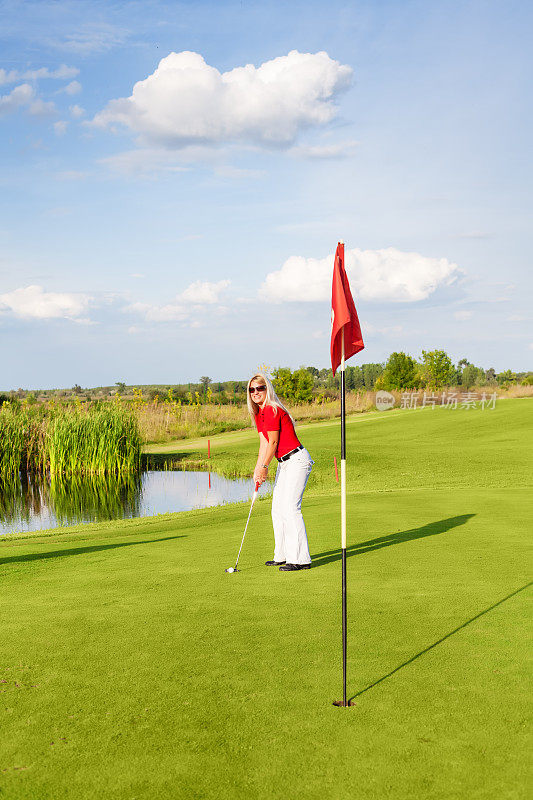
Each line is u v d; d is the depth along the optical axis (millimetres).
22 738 2785
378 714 2902
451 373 47562
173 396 41719
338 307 3195
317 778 2424
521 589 4801
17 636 4086
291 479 5855
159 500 16812
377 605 4500
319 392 45594
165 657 3648
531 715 2857
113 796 2352
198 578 5512
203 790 2371
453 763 2496
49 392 81938
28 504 16844
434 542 6711
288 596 4824
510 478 14430
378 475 16344
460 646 3682
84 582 5523
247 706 3018
